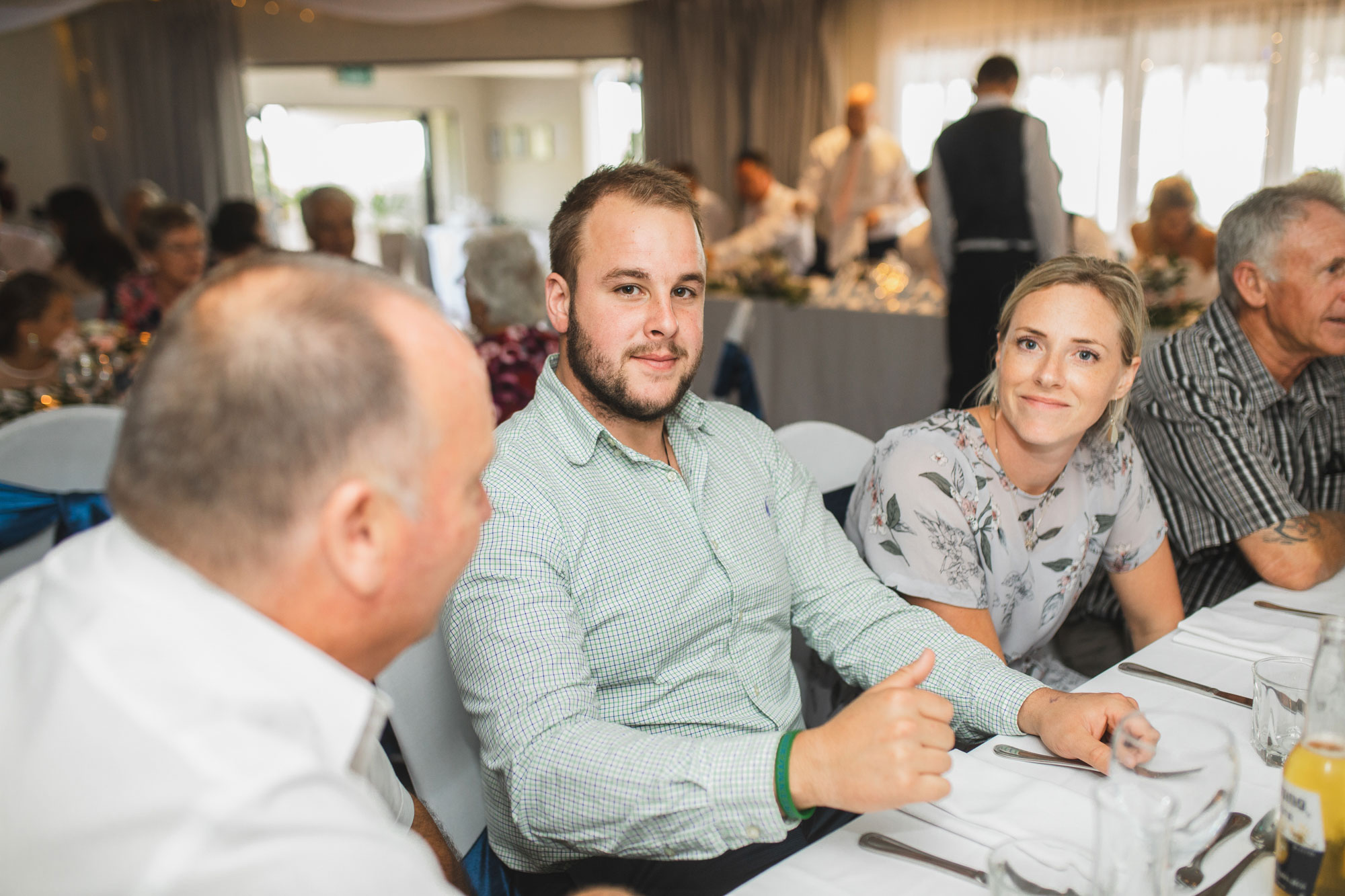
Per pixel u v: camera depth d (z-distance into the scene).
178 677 0.53
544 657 1.04
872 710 0.85
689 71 7.36
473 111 12.42
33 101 8.92
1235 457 1.63
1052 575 1.51
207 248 4.37
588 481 1.19
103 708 0.51
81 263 4.74
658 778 0.92
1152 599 1.58
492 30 8.06
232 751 0.51
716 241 6.24
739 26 7.18
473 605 1.06
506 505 1.11
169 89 8.66
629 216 1.17
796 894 0.81
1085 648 1.81
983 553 1.46
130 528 0.58
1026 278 1.41
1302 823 0.74
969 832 0.88
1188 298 3.81
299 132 11.58
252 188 8.87
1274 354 1.70
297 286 0.56
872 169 6.07
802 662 1.63
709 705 1.24
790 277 4.69
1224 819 0.77
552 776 0.97
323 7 7.02
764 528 1.32
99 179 8.94
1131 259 4.47
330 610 0.58
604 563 1.16
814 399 4.47
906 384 4.18
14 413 2.48
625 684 1.20
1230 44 5.84
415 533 0.58
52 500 1.86
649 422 1.25
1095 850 0.69
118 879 0.48
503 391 2.25
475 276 2.46
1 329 2.68
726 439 1.38
